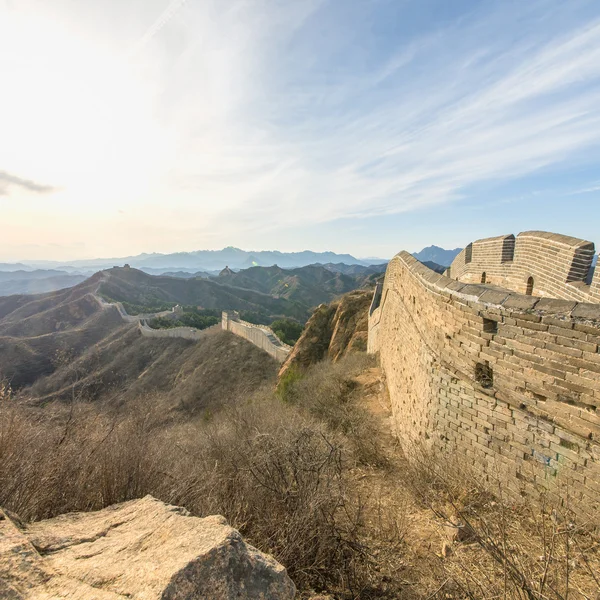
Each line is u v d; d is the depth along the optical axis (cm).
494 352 380
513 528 311
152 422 518
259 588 176
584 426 294
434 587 261
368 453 567
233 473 385
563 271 495
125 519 242
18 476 284
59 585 165
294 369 1895
